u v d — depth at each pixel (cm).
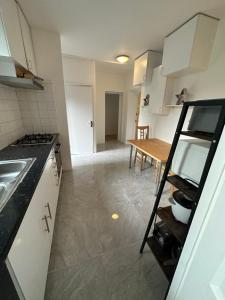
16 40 158
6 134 192
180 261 87
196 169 93
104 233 168
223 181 56
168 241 132
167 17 190
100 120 546
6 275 57
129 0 163
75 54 325
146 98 358
